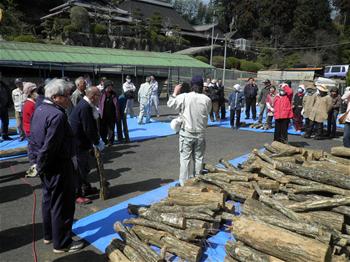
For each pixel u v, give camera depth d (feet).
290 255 10.50
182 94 17.93
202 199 14.83
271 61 183.01
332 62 189.67
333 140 35.50
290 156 20.10
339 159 18.80
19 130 32.37
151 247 12.86
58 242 12.58
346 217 13.55
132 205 15.93
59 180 12.10
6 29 91.81
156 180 21.44
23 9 126.11
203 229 12.80
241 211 14.21
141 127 41.65
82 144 17.01
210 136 37.01
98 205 17.25
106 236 14.02
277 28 216.33
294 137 37.22
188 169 18.51
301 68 126.41
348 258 11.32
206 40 178.70
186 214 13.79
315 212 13.56
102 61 62.85
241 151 29.71
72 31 102.22
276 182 16.76
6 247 13.19
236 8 237.86
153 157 27.37
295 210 13.96
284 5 215.92
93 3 126.72
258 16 231.30
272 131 40.60
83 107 16.39
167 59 76.64
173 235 12.86
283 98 29.76
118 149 30.19
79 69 74.69
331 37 206.28
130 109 48.06
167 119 48.32
